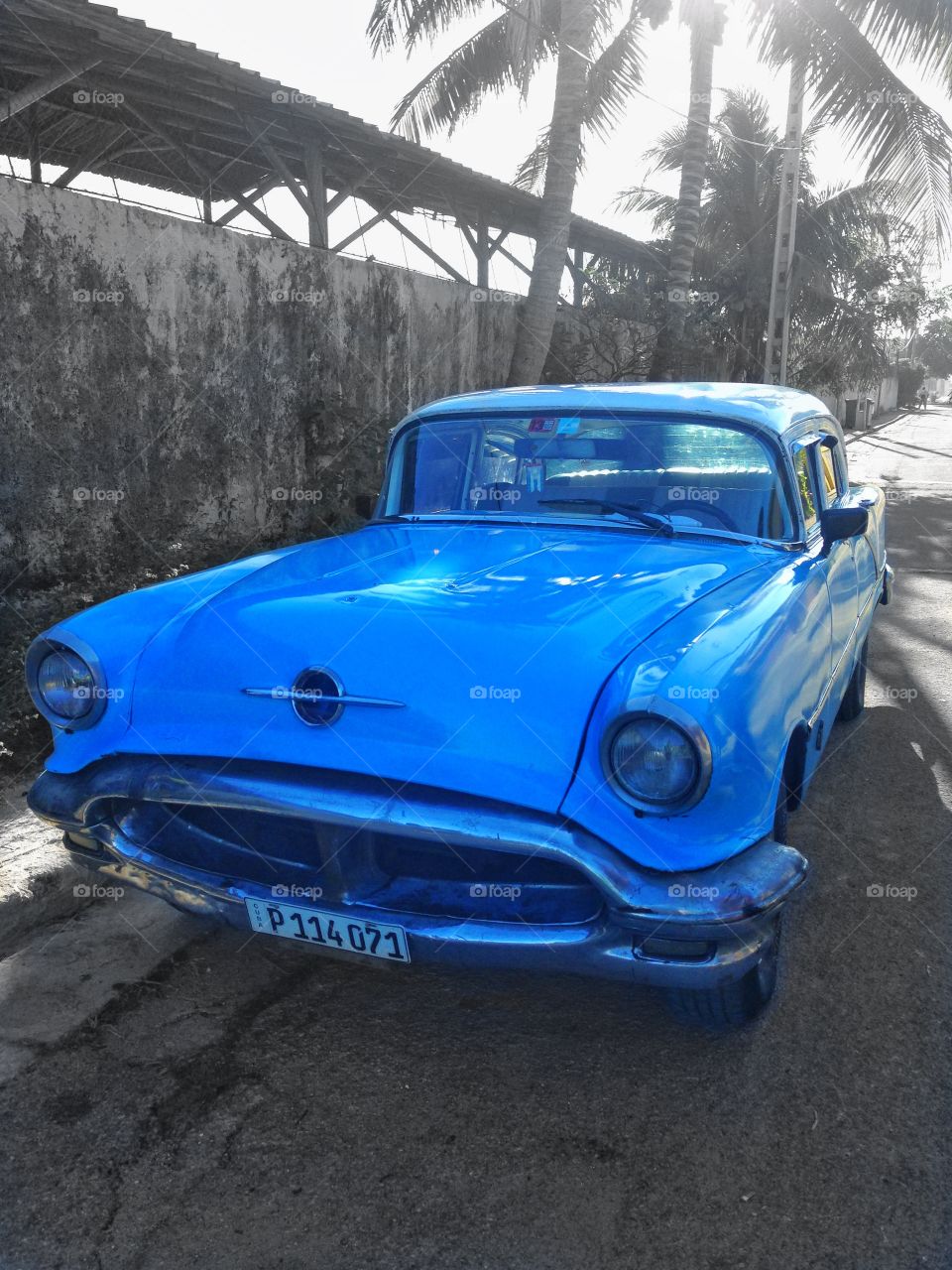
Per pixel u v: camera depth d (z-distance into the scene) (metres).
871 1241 1.94
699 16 13.03
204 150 10.93
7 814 3.56
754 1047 2.54
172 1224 1.99
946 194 13.22
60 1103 2.32
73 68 7.05
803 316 22.45
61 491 6.23
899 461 22.64
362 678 2.24
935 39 11.98
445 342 10.57
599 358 15.09
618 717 2.04
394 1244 1.94
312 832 2.38
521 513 3.44
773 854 2.19
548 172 10.12
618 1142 2.21
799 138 16.22
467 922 2.18
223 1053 2.52
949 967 2.90
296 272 8.07
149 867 2.47
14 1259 1.91
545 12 11.61
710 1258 1.91
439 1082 2.41
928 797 4.14
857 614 4.20
